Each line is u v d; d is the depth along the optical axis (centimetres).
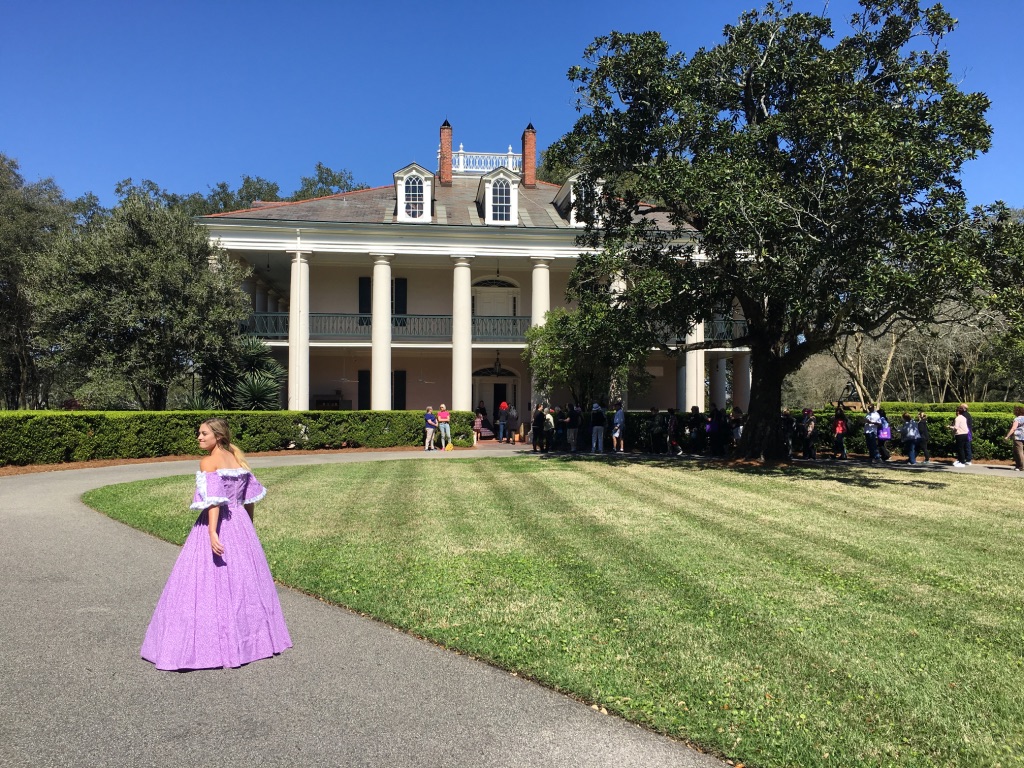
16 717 354
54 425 1659
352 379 3030
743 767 319
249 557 435
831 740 340
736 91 1648
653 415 2209
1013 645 467
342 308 3003
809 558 702
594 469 1555
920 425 1712
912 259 1255
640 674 413
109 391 2053
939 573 648
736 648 455
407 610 528
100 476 1430
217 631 419
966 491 1191
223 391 2277
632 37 1598
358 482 1313
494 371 3119
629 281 1903
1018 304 1250
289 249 2616
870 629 495
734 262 1533
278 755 321
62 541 774
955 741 340
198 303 2184
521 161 3438
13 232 3234
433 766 314
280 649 444
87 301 2094
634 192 1777
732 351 3009
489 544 761
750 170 1377
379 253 2670
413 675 416
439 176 3319
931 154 1238
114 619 510
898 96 1473
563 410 2380
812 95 1368
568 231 2723
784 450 1738
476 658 443
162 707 368
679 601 555
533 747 333
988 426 1803
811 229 1323
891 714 366
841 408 1872
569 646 457
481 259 2822
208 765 312
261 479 1362
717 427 1973
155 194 4641
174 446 1936
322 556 700
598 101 1677
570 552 722
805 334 1666
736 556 708
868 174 1199
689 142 1614
